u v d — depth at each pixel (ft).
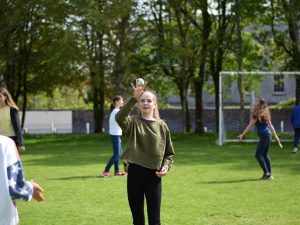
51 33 95.25
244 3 84.48
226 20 98.48
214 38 96.73
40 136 100.12
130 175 18.24
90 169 44.70
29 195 10.91
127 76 91.25
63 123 148.56
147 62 95.25
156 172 17.99
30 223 23.81
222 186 34.35
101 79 90.89
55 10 83.66
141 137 18.19
